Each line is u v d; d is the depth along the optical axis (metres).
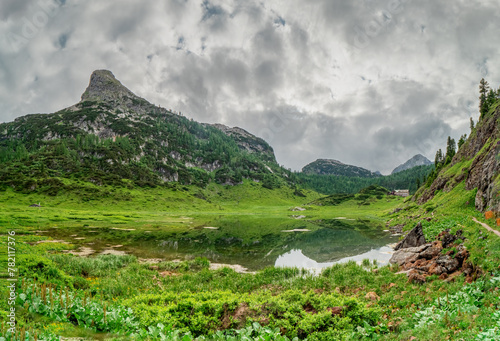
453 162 95.50
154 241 53.41
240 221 104.81
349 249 46.84
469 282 17.39
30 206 107.06
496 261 17.22
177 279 25.95
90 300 15.62
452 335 9.83
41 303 13.05
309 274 28.56
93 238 53.03
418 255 26.92
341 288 22.25
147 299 17.20
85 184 152.75
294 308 13.73
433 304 14.68
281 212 165.62
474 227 28.69
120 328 12.79
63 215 86.44
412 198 120.62
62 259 27.88
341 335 11.84
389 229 72.44
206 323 13.35
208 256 41.28
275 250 46.75
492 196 36.69
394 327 12.75
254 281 25.69
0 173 146.50
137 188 172.12
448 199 65.38
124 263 31.72
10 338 9.56
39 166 165.25
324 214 144.12
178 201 171.62
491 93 100.38
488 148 60.38
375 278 23.58
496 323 9.61
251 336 12.05
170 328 12.83
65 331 11.62
